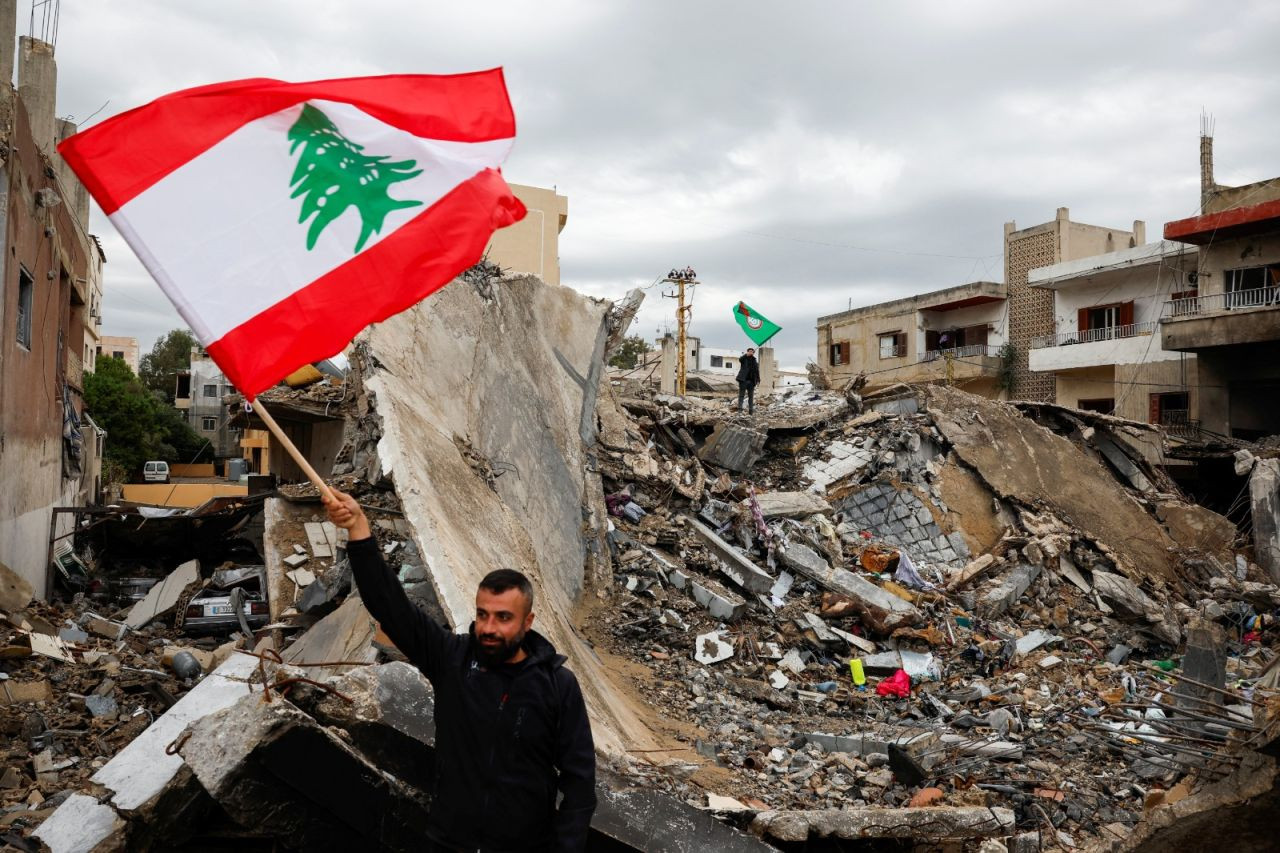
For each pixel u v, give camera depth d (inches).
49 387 586.2
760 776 325.7
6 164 440.5
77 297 777.6
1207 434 955.3
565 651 343.0
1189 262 1056.8
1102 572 678.5
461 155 160.2
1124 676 534.0
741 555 603.8
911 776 340.2
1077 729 431.5
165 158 141.6
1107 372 1147.3
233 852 185.0
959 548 711.1
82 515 668.7
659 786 251.9
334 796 167.3
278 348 140.8
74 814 180.2
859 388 903.7
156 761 188.4
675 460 766.5
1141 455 866.1
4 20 438.0
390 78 162.1
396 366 389.7
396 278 150.5
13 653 362.0
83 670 363.6
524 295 596.1
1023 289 1322.6
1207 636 377.4
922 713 473.7
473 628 123.4
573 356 663.1
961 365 1328.7
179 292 137.6
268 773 165.5
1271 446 850.1
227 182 144.9
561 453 573.9
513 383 526.0
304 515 485.4
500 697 119.6
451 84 165.3
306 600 422.9
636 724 346.0
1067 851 305.1
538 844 119.7
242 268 142.1
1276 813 207.0
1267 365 952.9
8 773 261.3
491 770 117.6
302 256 146.4
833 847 253.6
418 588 358.3
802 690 484.4
